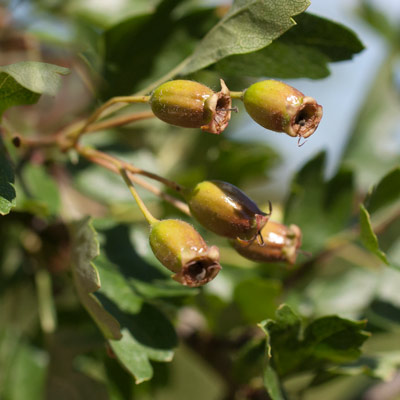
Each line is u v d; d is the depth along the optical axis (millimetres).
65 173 250
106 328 207
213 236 256
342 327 214
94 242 209
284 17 212
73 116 262
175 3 231
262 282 236
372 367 228
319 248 247
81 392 271
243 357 227
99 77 236
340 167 247
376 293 254
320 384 226
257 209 205
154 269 223
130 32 233
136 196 208
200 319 252
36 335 255
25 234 252
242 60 222
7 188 203
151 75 236
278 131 202
